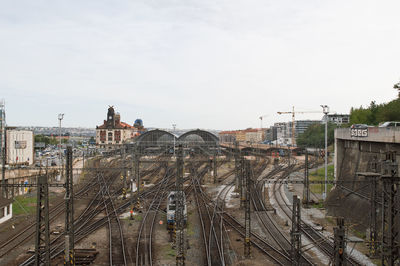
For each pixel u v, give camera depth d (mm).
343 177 51219
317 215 45094
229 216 44344
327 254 29984
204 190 64250
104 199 54625
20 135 98375
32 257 28578
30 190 60250
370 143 44219
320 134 145750
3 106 71500
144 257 29328
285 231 37688
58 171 73688
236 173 62188
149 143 112062
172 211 37938
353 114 109250
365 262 28094
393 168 18391
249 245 29672
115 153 113188
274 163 106812
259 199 56281
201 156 110625
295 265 23781
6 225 39438
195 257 29641
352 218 40656
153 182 73312
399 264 21672
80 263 27594
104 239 34094
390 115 76062
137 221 41375
